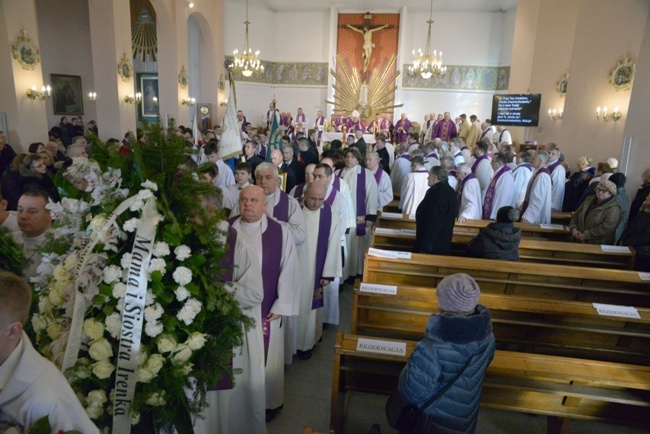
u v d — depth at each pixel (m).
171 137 1.92
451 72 18.70
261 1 18.42
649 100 6.34
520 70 14.00
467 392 1.85
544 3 12.46
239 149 4.21
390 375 2.75
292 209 3.49
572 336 3.33
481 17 18.20
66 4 14.23
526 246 4.65
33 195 2.62
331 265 3.79
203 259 1.82
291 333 3.64
